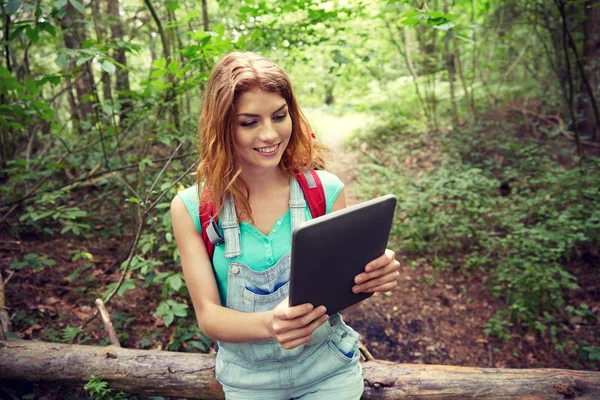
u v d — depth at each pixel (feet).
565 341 11.51
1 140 14.65
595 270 13.64
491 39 27.45
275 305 4.30
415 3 16.84
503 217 14.99
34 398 7.07
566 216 13.70
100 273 11.35
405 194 17.99
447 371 6.20
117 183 14.02
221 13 17.56
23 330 8.79
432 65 27.30
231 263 4.26
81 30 14.70
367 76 28.40
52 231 12.76
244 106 3.89
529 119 23.68
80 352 6.76
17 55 16.43
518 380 5.98
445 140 22.93
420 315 12.51
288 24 12.05
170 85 10.14
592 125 22.07
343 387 4.79
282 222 4.40
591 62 20.99
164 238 11.46
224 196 4.21
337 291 3.99
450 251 15.12
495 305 12.85
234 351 4.73
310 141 4.48
